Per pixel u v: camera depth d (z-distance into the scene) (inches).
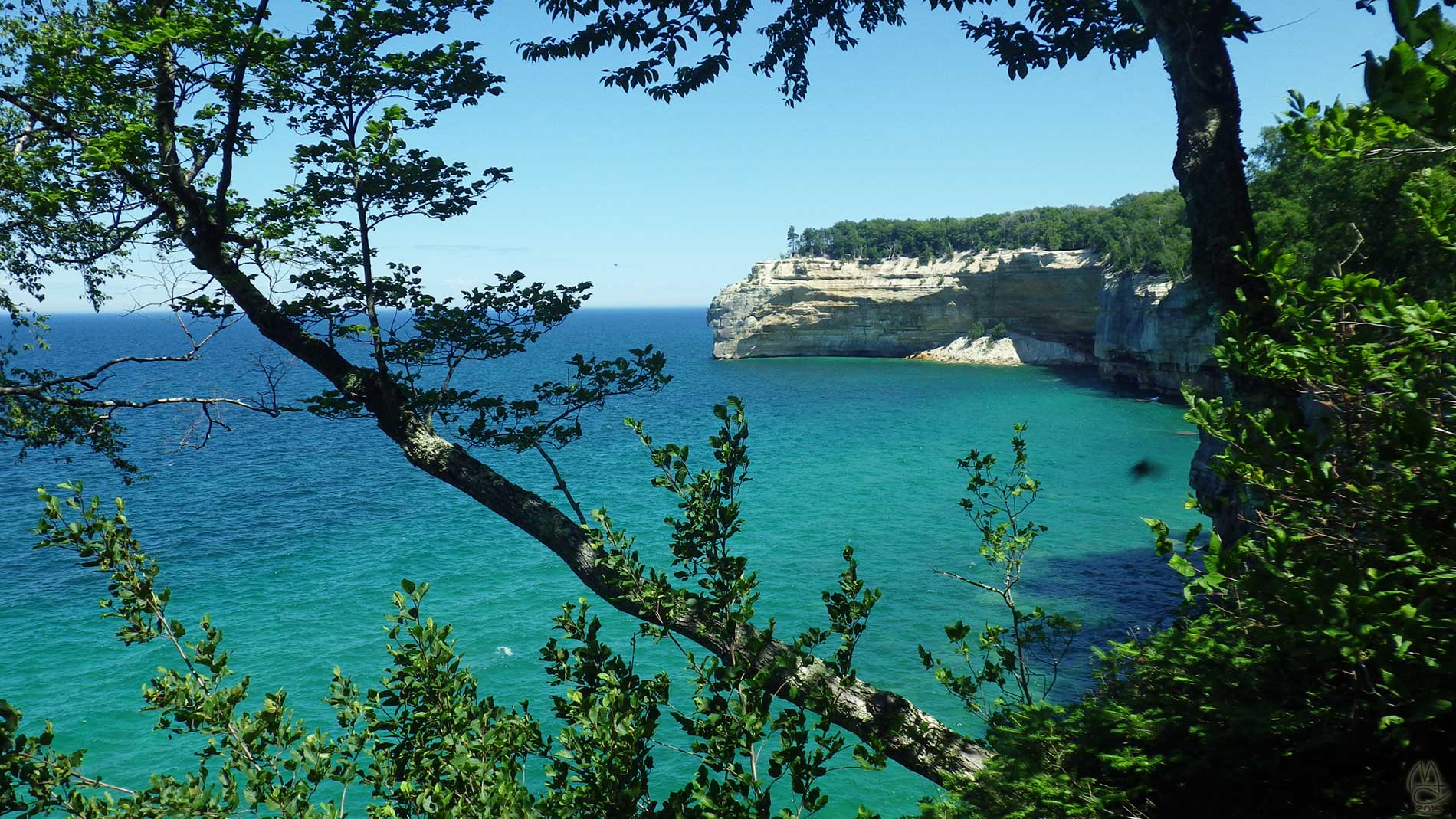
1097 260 4643.2
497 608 1229.7
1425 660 132.8
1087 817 195.0
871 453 2488.9
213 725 189.9
